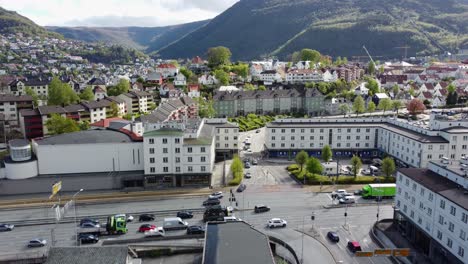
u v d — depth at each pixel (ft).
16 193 421.59
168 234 315.99
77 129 599.57
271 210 369.30
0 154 538.47
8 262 263.08
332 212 365.20
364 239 311.88
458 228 249.96
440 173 305.73
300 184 444.14
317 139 562.66
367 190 395.55
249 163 524.11
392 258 283.59
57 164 439.63
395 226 335.88
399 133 504.43
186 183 446.60
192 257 255.29
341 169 491.72
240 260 212.43
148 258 254.47
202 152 440.04
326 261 275.59
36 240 301.84
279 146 564.71
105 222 343.46
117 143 447.01
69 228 334.44
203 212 366.22
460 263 248.32
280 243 286.25
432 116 506.48
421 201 294.87
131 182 441.68
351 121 588.91
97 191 428.97
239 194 412.16
